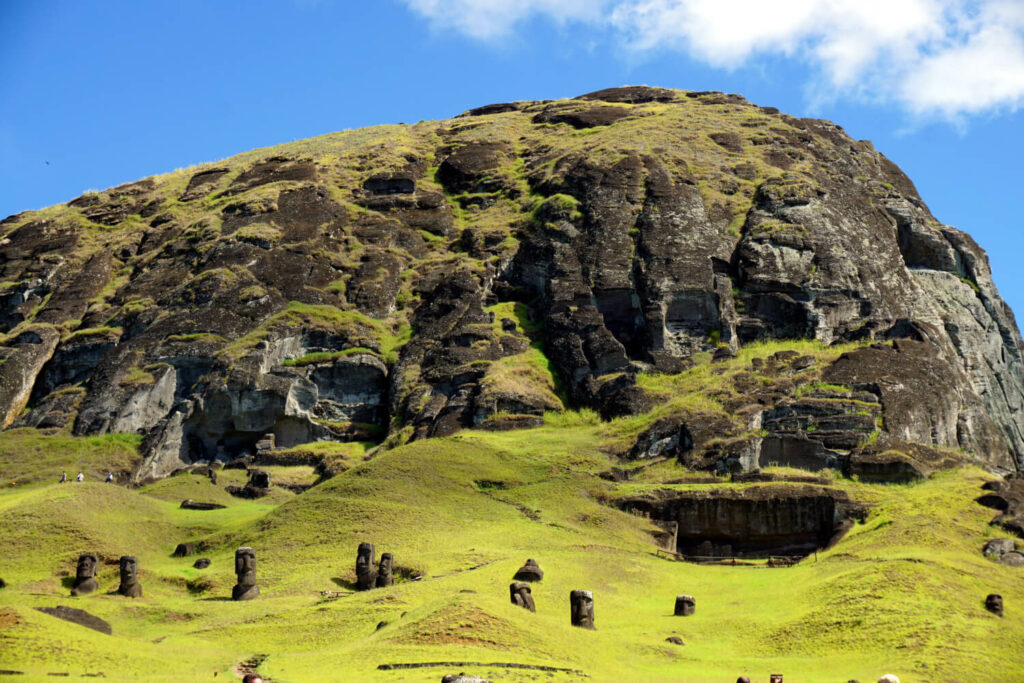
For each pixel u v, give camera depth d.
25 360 104.81
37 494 71.62
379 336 106.88
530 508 71.50
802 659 46.66
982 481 72.50
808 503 69.50
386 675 37.97
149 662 39.41
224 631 49.28
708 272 105.06
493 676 38.00
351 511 68.56
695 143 132.25
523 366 97.12
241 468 90.88
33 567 60.94
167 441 92.50
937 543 61.53
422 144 151.38
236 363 97.06
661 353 97.94
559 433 86.94
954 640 46.91
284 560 63.03
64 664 36.97
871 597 52.16
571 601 49.91
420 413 92.94
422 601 51.56
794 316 102.62
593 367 95.31
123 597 57.06
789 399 83.62
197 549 67.56
